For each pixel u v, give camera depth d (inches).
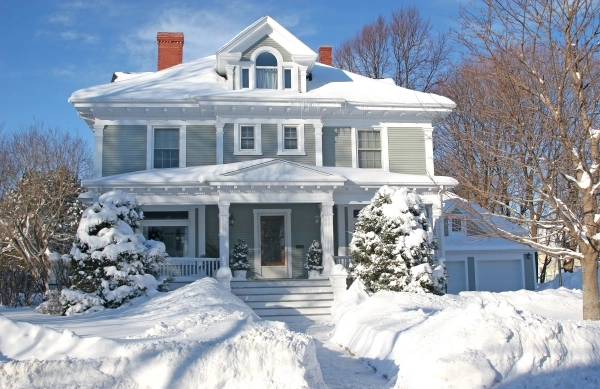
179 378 256.4
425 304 541.6
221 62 876.0
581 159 442.9
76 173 1183.6
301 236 840.9
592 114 446.3
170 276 679.7
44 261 934.4
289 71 879.1
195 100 815.7
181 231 810.2
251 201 726.5
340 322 539.2
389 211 657.6
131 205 625.9
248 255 823.1
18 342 310.0
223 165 796.6
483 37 478.0
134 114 824.9
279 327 344.5
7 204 947.3
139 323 427.8
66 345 296.2
